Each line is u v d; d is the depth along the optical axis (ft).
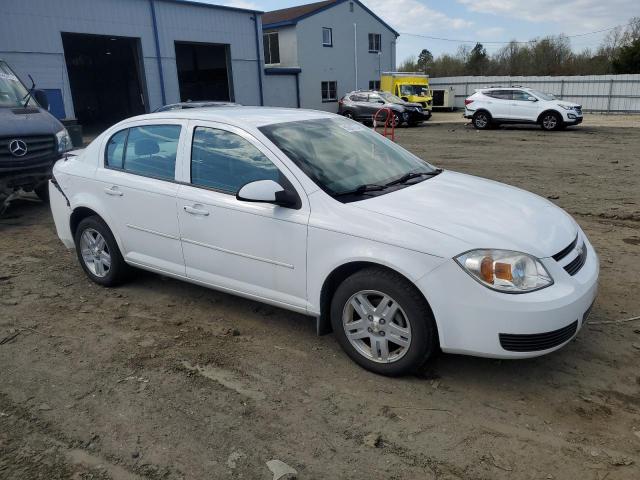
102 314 14.71
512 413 10.00
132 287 16.60
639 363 11.53
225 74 105.09
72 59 111.96
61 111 66.90
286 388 10.96
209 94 109.09
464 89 126.31
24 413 10.30
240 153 12.77
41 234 23.32
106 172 15.60
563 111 67.92
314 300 11.73
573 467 8.61
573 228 11.93
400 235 10.37
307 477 8.53
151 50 77.77
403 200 11.57
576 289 10.23
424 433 9.51
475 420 9.83
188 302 15.35
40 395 10.90
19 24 62.54
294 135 13.03
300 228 11.51
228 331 13.48
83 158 16.60
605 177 33.81
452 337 10.14
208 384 11.16
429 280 10.03
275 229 11.92
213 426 9.81
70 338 13.35
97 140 16.43
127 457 9.04
